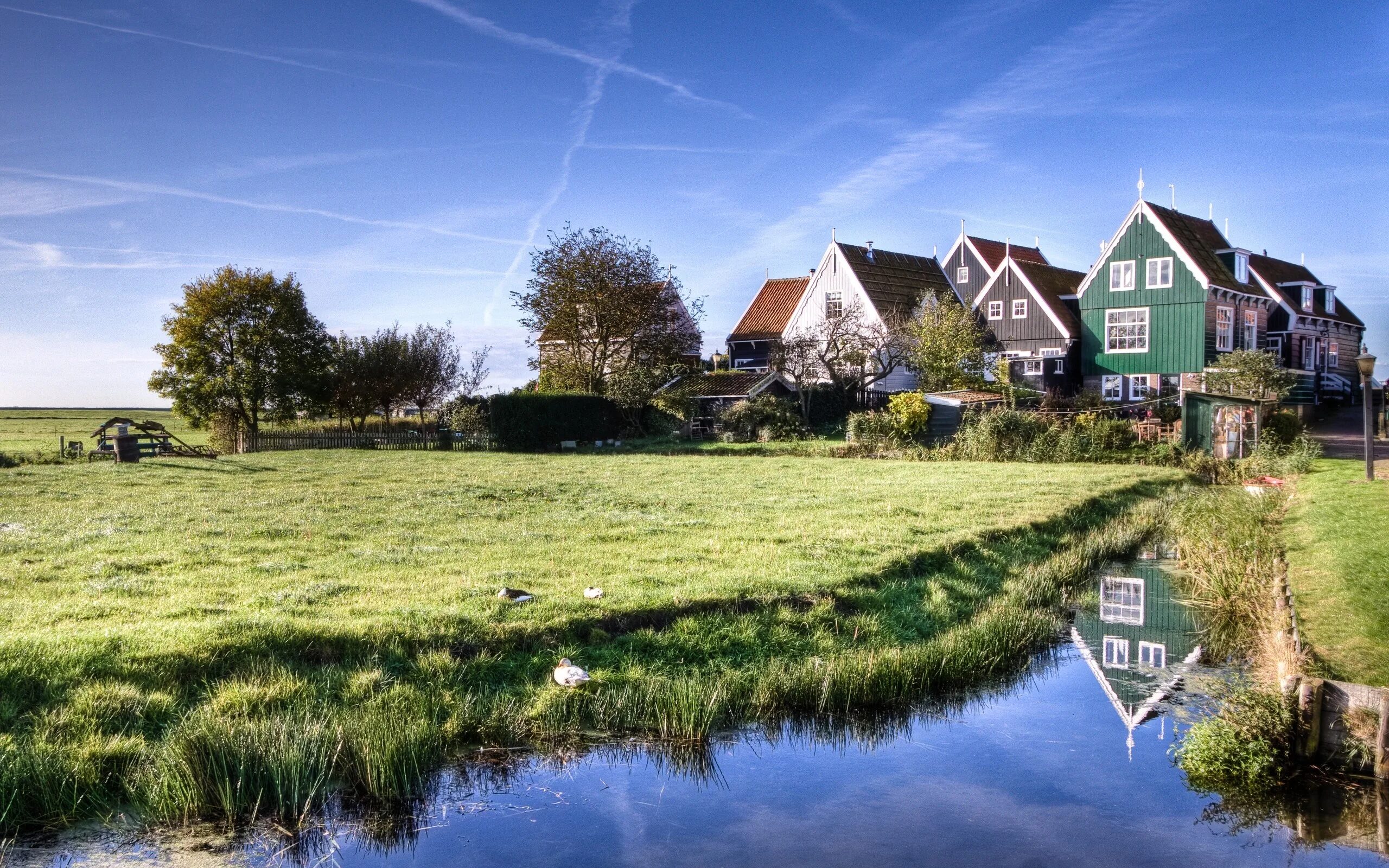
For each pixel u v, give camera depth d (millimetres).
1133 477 26156
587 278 49000
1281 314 52844
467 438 40750
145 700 8094
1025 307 52500
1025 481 24734
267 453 38594
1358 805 7344
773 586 11656
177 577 11930
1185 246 47531
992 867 6340
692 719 8680
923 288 55594
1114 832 6891
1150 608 13547
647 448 39906
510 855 6559
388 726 7949
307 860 6508
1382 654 9312
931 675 10266
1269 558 14219
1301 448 30844
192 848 6641
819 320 53375
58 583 11508
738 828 6961
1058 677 10656
